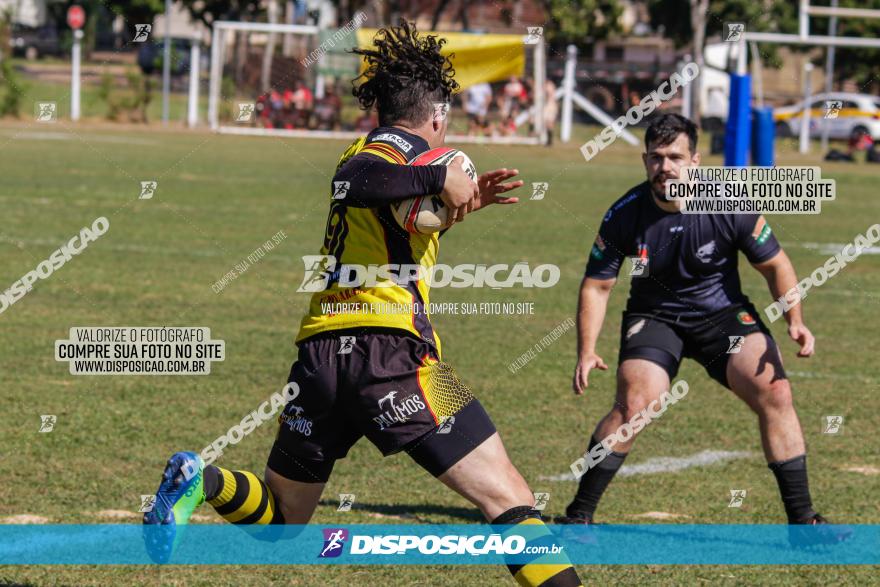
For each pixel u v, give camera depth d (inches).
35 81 5940.0
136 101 5408.5
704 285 780.0
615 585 671.8
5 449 912.9
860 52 6387.8
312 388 550.3
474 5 6323.8
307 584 663.1
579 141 5418.3
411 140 544.7
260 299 1641.2
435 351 552.7
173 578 666.8
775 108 4987.7
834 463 947.3
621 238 784.9
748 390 762.8
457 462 534.3
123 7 6688.0
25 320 1435.8
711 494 863.7
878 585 676.7
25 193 2780.5
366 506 818.8
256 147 4466.0
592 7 6422.2
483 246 2217.0
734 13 5821.9
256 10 6609.3
